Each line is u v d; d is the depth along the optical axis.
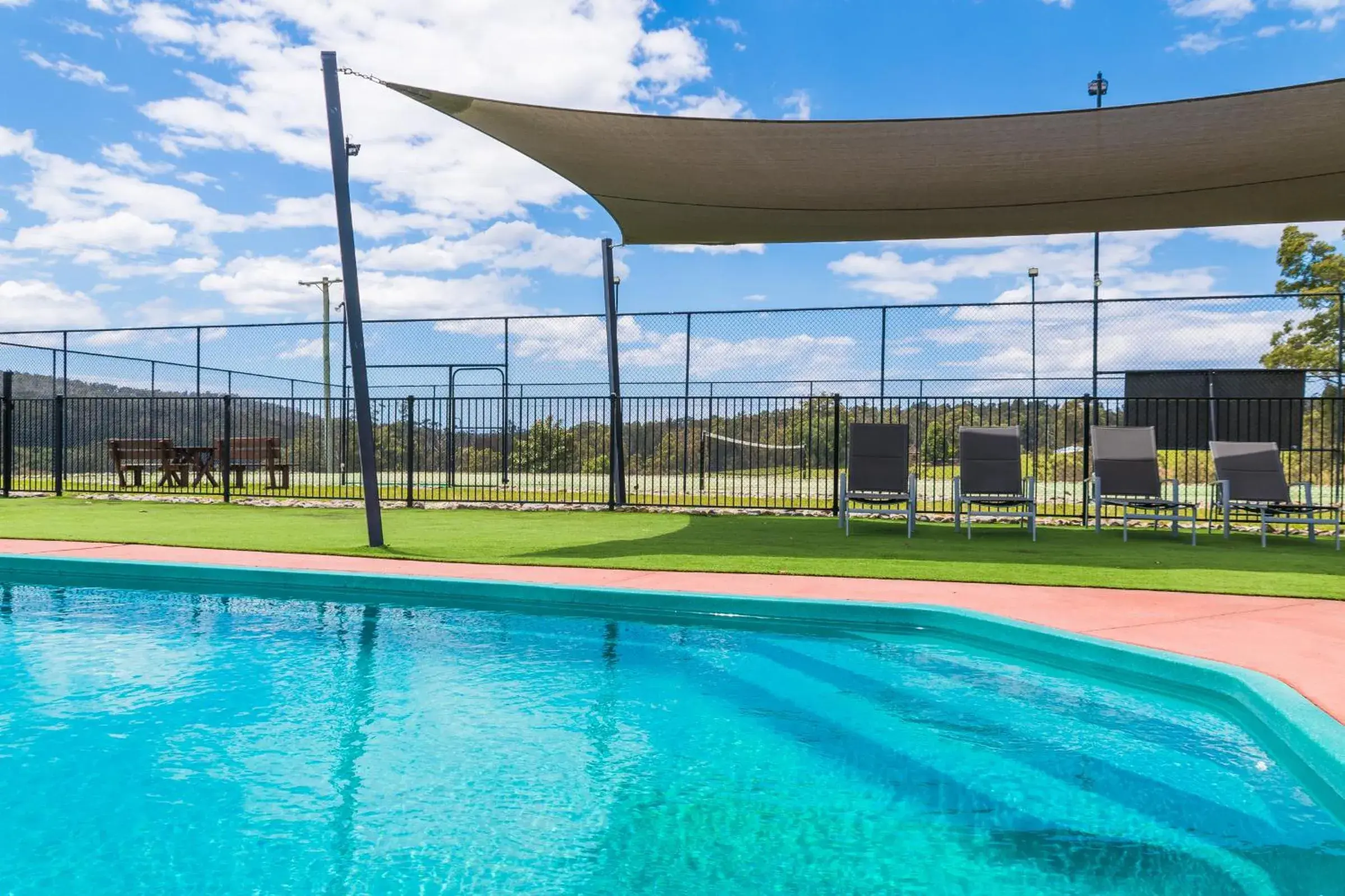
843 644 4.43
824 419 12.39
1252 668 3.40
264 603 5.47
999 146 7.62
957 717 3.38
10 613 5.17
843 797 2.64
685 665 4.08
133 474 15.62
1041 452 12.55
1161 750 3.01
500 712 3.46
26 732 3.20
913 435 12.25
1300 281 26.38
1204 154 7.65
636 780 2.78
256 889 2.06
